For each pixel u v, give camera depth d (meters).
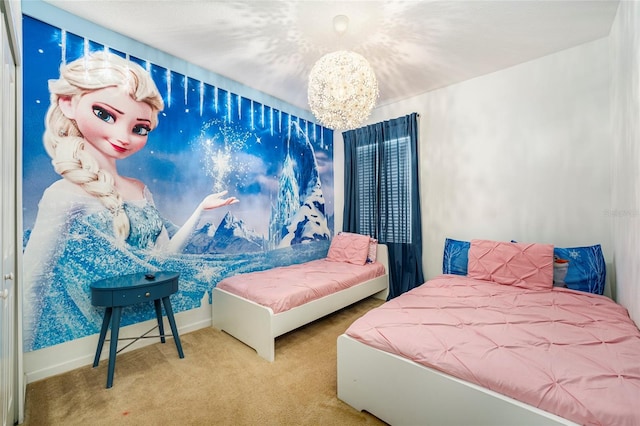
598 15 2.01
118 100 2.19
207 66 2.71
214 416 1.52
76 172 2.00
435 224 3.26
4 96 1.23
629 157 1.73
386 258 3.51
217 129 2.86
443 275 2.69
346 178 3.98
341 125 2.30
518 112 2.70
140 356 2.13
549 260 2.25
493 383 1.13
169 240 2.50
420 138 3.36
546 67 2.55
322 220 4.06
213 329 2.65
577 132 2.42
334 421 1.48
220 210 2.88
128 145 2.25
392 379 1.41
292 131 3.67
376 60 2.60
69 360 1.96
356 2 1.85
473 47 2.40
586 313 1.71
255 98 3.23
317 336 2.47
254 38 2.27
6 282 1.26
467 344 1.35
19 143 1.51
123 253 2.22
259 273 2.89
